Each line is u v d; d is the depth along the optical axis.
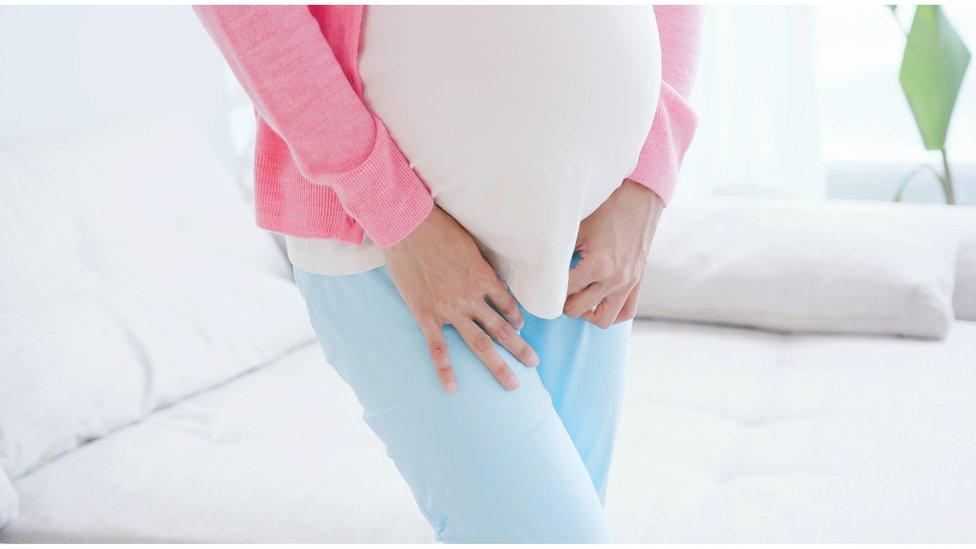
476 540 0.98
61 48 2.33
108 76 2.45
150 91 2.56
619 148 0.92
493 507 0.95
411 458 0.99
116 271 1.96
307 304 1.03
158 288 1.94
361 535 1.36
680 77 1.10
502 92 0.85
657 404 1.71
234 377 1.96
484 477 0.95
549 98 0.86
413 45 0.86
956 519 1.25
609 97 0.89
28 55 2.26
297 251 1.01
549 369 1.08
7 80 2.22
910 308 1.89
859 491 1.34
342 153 0.87
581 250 1.02
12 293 1.78
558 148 0.88
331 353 1.03
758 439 1.55
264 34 0.83
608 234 1.01
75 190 2.01
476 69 0.85
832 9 2.90
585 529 0.96
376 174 0.88
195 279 2.02
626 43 0.90
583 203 0.95
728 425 1.61
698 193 2.79
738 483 1.41
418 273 0.93
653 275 2.10
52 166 2.00
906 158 2.90
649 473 1.44
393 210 0.90
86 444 1.69
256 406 1.80
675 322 2.13
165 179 2.21
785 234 2.04
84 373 1.70
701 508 1.34
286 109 0.85
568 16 0.85
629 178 1.02
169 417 1.78
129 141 2.20
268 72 0.84
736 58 2.69
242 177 2.76
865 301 1.92
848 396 1.67
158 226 2.12
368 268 0.96
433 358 0.94
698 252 2.08
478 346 0.94
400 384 0.97
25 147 2.02
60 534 1.44
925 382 1.69
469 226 0.94
